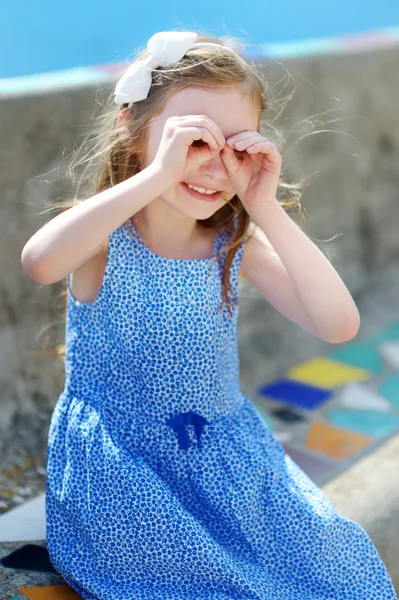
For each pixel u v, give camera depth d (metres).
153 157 1.90
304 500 1.93
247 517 1.89
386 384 3.09
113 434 1.90
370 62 3.82
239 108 1.86
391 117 3.89
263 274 2.12
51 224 1.83
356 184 3.87
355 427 2.78
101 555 1.80
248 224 2.05
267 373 3.14
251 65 2.07
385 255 3.97
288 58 3.57
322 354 3.31
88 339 1.96
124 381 1.94
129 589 1.77
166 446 1.92
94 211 1.78
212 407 1.99
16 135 2.69
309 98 3.65
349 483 2.37
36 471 2.35
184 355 1.94
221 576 1.76
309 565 1.88
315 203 3.75
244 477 1.91
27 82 2.83
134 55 2.25
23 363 2.67
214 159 1.87
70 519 1.88
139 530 1.77
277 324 3.42
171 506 1.78
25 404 2.59
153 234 1.99
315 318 2.00
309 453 2.59
